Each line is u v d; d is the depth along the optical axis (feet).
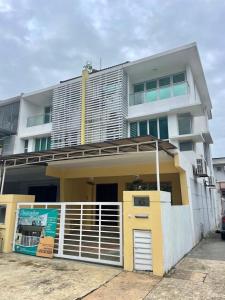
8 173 45.62
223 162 92.07
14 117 68.95
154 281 18.66
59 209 27.25
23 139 67.15
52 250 25.75
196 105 46.21
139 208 21.99
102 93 53.78
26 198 31.42
